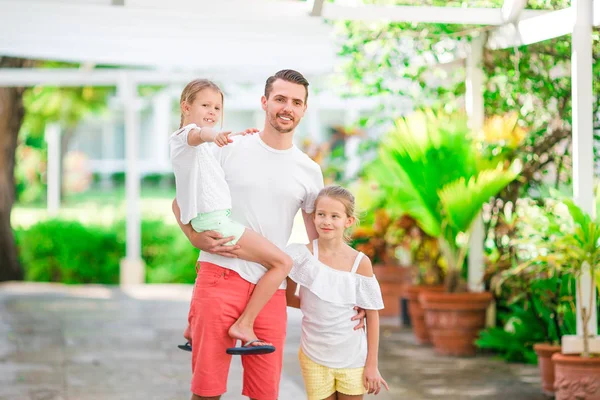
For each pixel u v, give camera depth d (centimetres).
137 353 818
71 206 2572
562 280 706
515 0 694
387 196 927
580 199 616
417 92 900
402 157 809
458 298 818
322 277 435
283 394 655
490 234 865
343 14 695
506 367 768
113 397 641
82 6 803
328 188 439
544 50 788
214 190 413
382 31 821
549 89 795
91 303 1198
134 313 1097
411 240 1012
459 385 694
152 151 3338
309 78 1162
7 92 1452
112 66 1664
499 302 859
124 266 1432
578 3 621
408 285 920
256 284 423
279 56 1080
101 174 3206
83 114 2012
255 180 427
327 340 437
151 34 929
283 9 712
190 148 407
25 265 1523
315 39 956
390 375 733
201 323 423
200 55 1088
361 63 867
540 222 630
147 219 1625
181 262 1521
